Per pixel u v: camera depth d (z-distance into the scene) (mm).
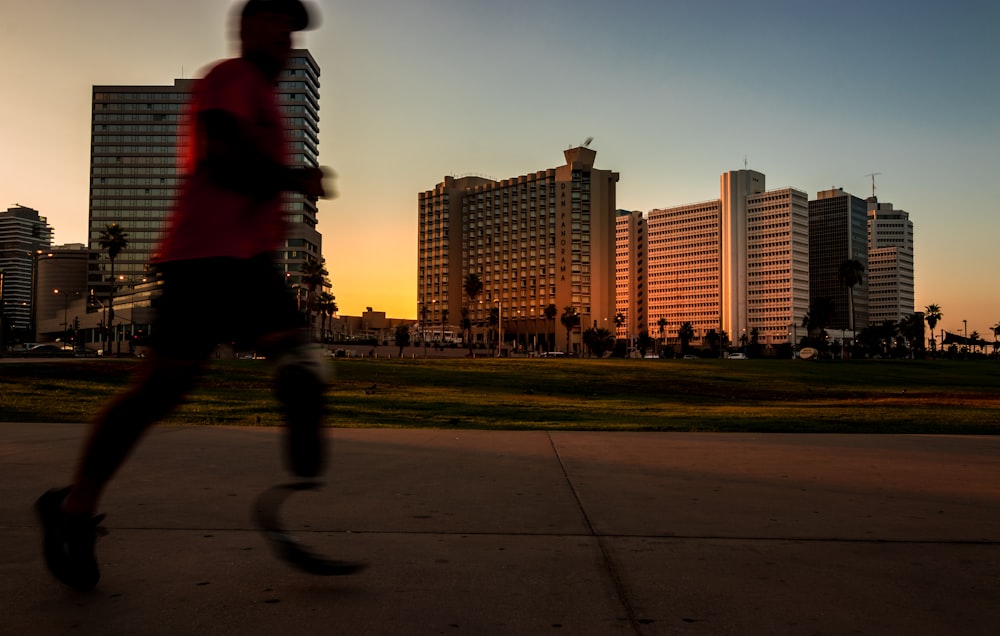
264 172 2131
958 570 2908
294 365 2176
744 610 2426
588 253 197125
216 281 2160
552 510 3965
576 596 2543
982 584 2729
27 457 5633
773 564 2969
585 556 3061
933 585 2711
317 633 2158
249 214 2213
